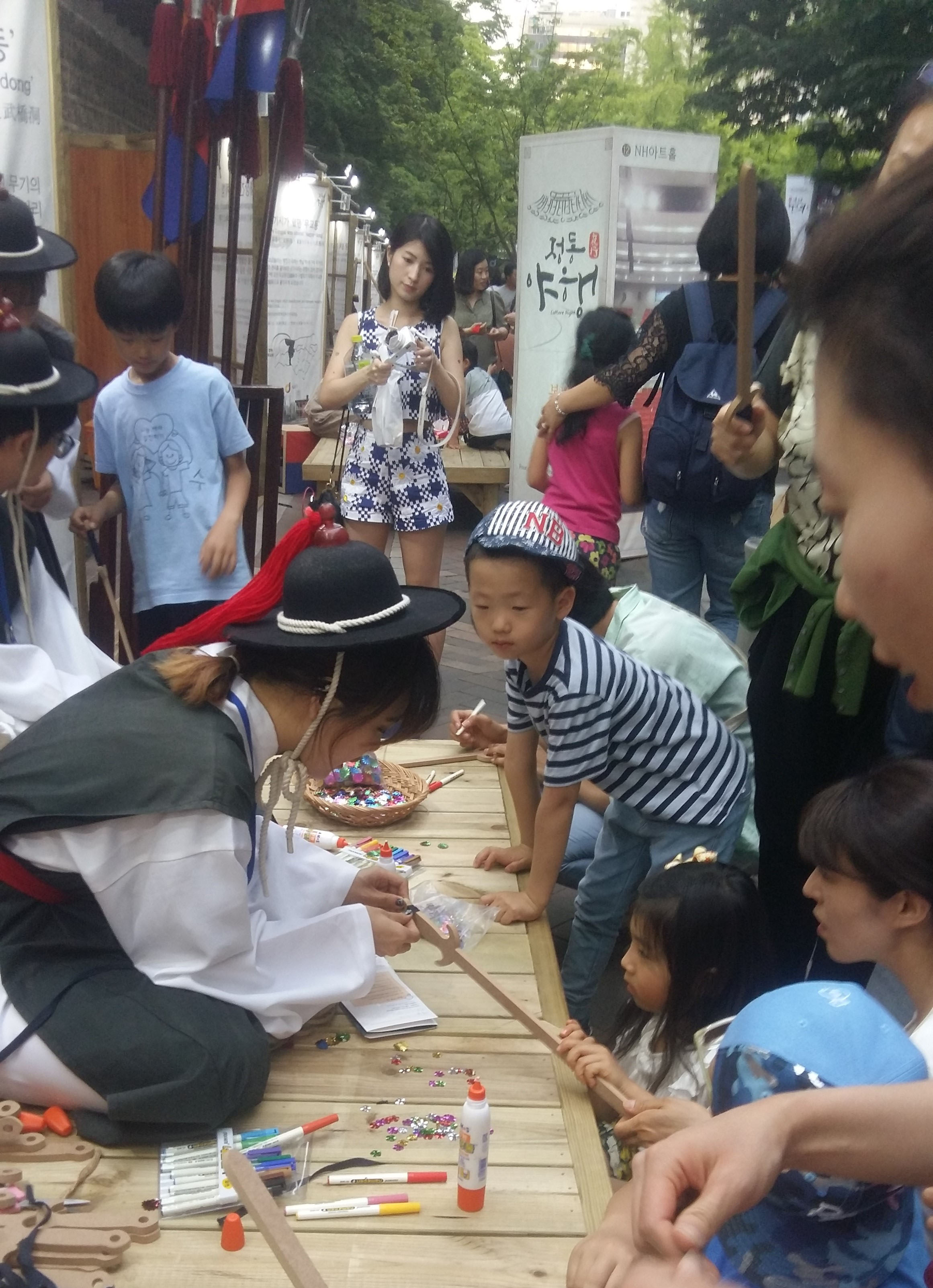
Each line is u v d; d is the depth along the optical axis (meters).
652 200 6.00
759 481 3.73
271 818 2.00
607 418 4.30
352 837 2.92
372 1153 1.81
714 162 6.12
